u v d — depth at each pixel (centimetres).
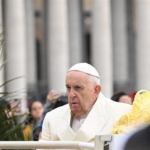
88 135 2584
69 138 2623
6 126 3069
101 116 2627
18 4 18088
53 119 2698
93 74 2628
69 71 2641
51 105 4725
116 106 2658
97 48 19975
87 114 2666
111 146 2019
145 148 1559
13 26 18000
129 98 4669
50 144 2255
